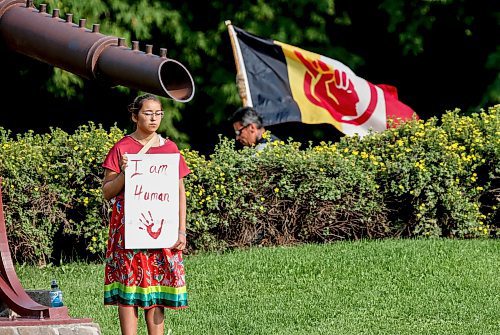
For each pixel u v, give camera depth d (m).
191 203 34.56
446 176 36.31
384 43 56.22
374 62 57.09
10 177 33.50
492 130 37.59
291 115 42.81
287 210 35.56
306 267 31.55
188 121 55.53
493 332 25.50
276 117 42.69
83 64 20.86
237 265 31.95
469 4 53.66
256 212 35.34
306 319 26.75
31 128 56.03
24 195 33.50
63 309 22.38
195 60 53.25
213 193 34.69
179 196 21.66
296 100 43.03
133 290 21.23
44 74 52.84
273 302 28.30
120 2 50.62
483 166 37.06
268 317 26.91
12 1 22.55
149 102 21.42
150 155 21.30
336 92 43.31
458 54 55.94
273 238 35.66
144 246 21.12
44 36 21.72
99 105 55.78
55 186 33.75
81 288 30.19
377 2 54.88
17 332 21.72
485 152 37.00
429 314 27.03
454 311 27.20
